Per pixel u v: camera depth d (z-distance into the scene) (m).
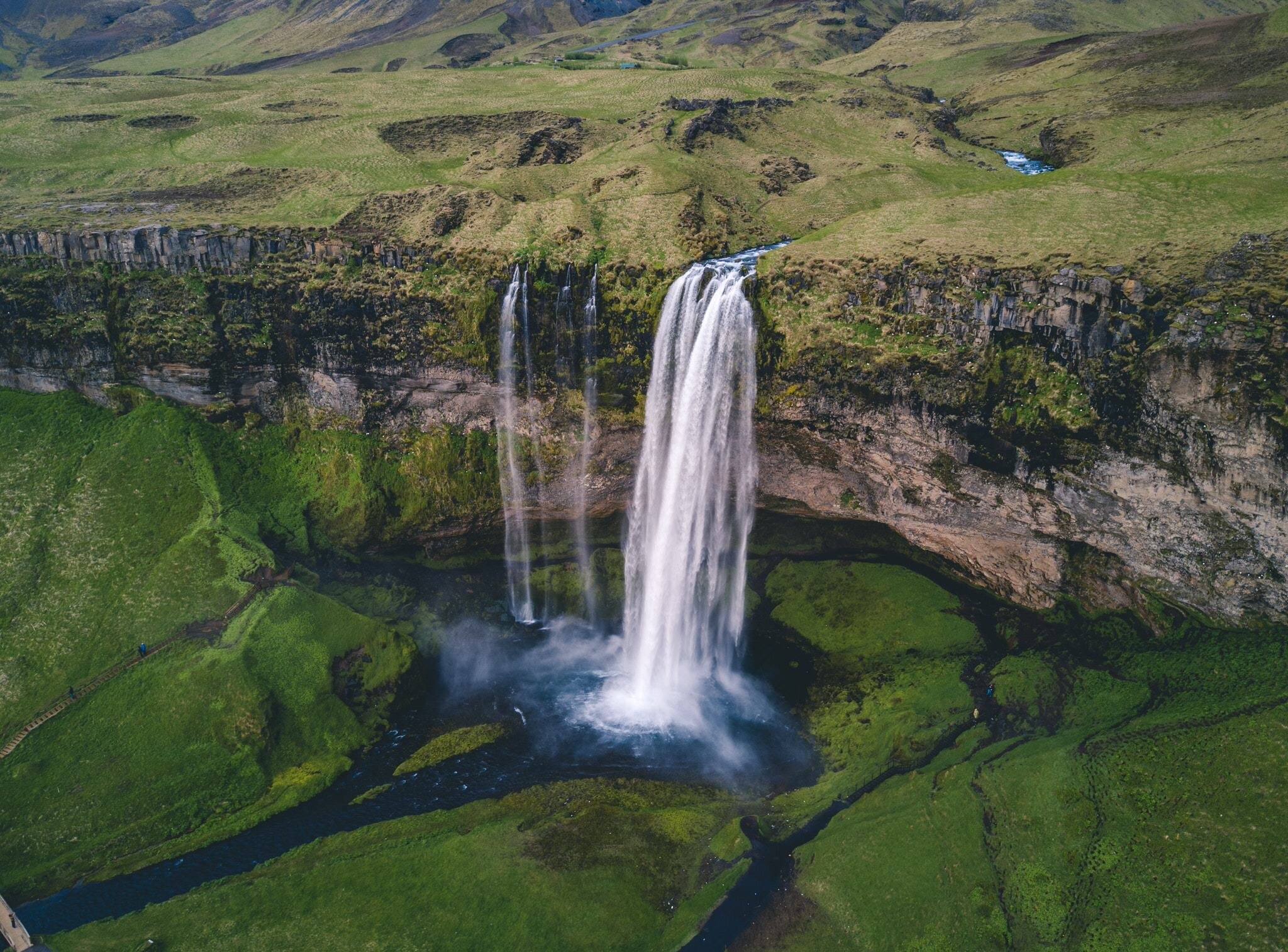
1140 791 47.12
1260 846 42.59
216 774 56.19
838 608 70.25
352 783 57.12
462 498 74.69
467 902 47.59
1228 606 54.03
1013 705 56.69
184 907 47.81
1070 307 55.66
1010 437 58.72
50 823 53.00
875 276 65.00
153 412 77.12
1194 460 52.16
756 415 67.62
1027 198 73.25
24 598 67.00
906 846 47.84
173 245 76.56
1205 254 54.38
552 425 72.69
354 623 66.12
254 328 76.69
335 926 46.50
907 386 61.84
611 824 52.25
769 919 45.69
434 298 72.38
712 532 73.81
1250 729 47.62
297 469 77.12
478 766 58.12
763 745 59.91
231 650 61.88
